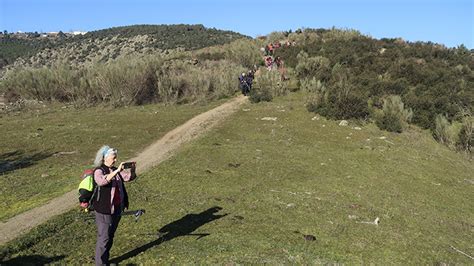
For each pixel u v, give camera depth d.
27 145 16.48
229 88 29.30
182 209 9.68
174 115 23.02
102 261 6.60
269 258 7.50
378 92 26.69
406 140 19.84
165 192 10.85
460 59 36.94
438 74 29.92
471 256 8.84
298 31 53.19
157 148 16.34
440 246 9.10
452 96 25.12
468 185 14.80
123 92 26.84
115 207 6.53
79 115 23.23
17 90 28.55
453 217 11.32
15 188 11.21
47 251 7.34
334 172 13.88
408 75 29.92
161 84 27.61
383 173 14.45
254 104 25.48
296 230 8.96
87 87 27.64
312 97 24.81
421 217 10.81
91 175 6.48
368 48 38.91
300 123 20.97
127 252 7.43
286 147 16.59
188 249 7.62
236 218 9.32
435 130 21.61
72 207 9.44
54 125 20.28
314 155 15.70
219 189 11.30
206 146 15.91
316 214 10.00
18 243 7.46
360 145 17.81
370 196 11.86
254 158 14.60
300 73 32.31
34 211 9.38
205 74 29.94
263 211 9.92
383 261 7.97
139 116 22.75
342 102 22.41
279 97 27.31
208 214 9.49
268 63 36.06
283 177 12.82
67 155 15.20
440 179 14.88
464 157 19.06
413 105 24.08
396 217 10.52
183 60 38.56
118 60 30.77
